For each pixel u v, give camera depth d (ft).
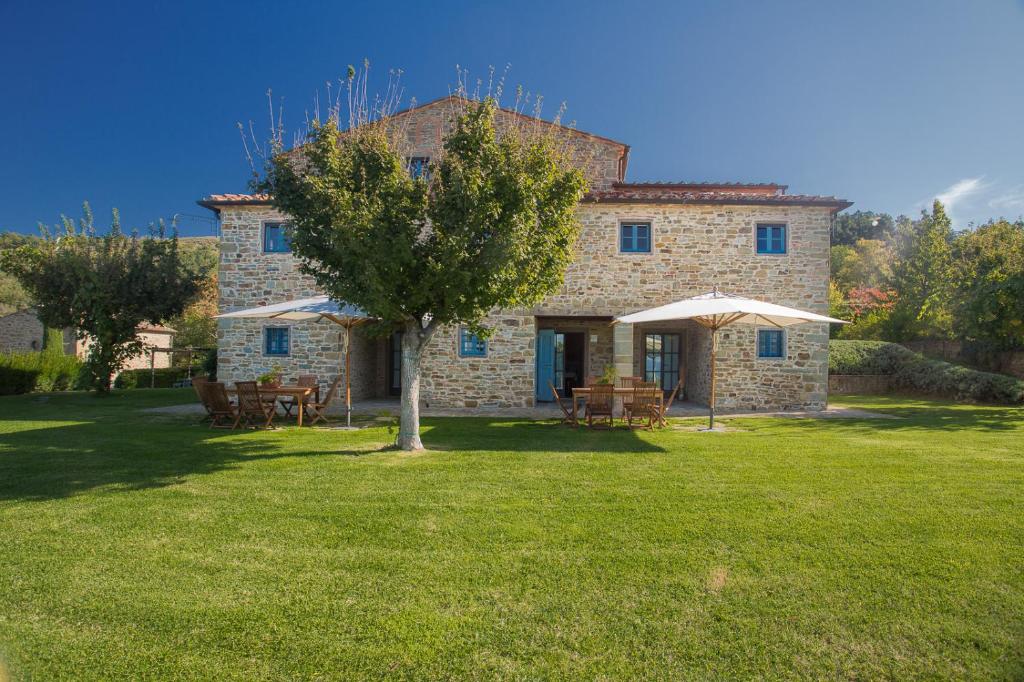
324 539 14.02
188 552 13.16
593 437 30.27
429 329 26.91
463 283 23.59
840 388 67.26
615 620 10.16
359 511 16.20
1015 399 51.06
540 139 27.27
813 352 46.62
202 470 21.35
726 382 46.85
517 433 31.89
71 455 24.12
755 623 10.04
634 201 45.91
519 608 10.57
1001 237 81.00
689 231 46.85
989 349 65.77
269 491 18.33
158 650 9.14
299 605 10.64
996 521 15.30
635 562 12.64
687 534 14.35
